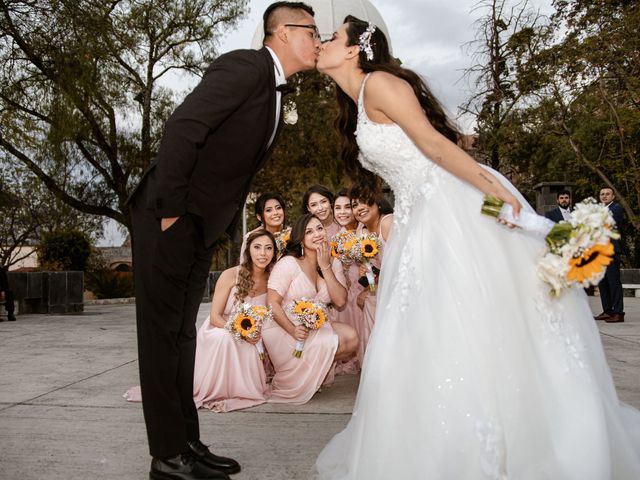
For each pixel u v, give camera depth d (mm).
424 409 2088
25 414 3781
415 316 2227
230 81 2434
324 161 23922
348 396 4316
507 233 2326
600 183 18531
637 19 15258
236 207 2645
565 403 2098
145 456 2955
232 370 4078
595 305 11609
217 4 19234
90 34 14953
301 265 4547
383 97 2344
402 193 2529
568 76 16422
